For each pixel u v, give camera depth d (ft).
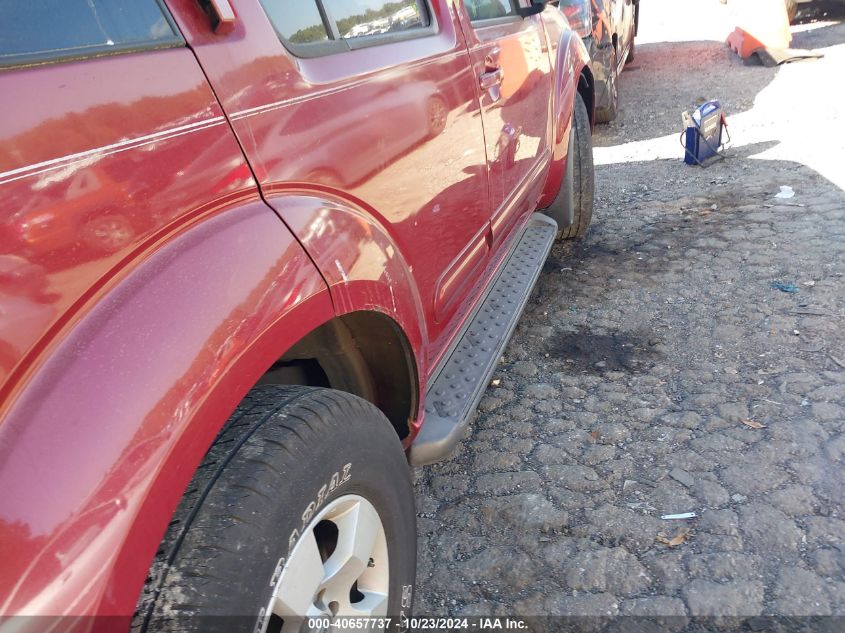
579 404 9.41
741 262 12.75
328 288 4.54
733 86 25.89
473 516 7.68
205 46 3.96
